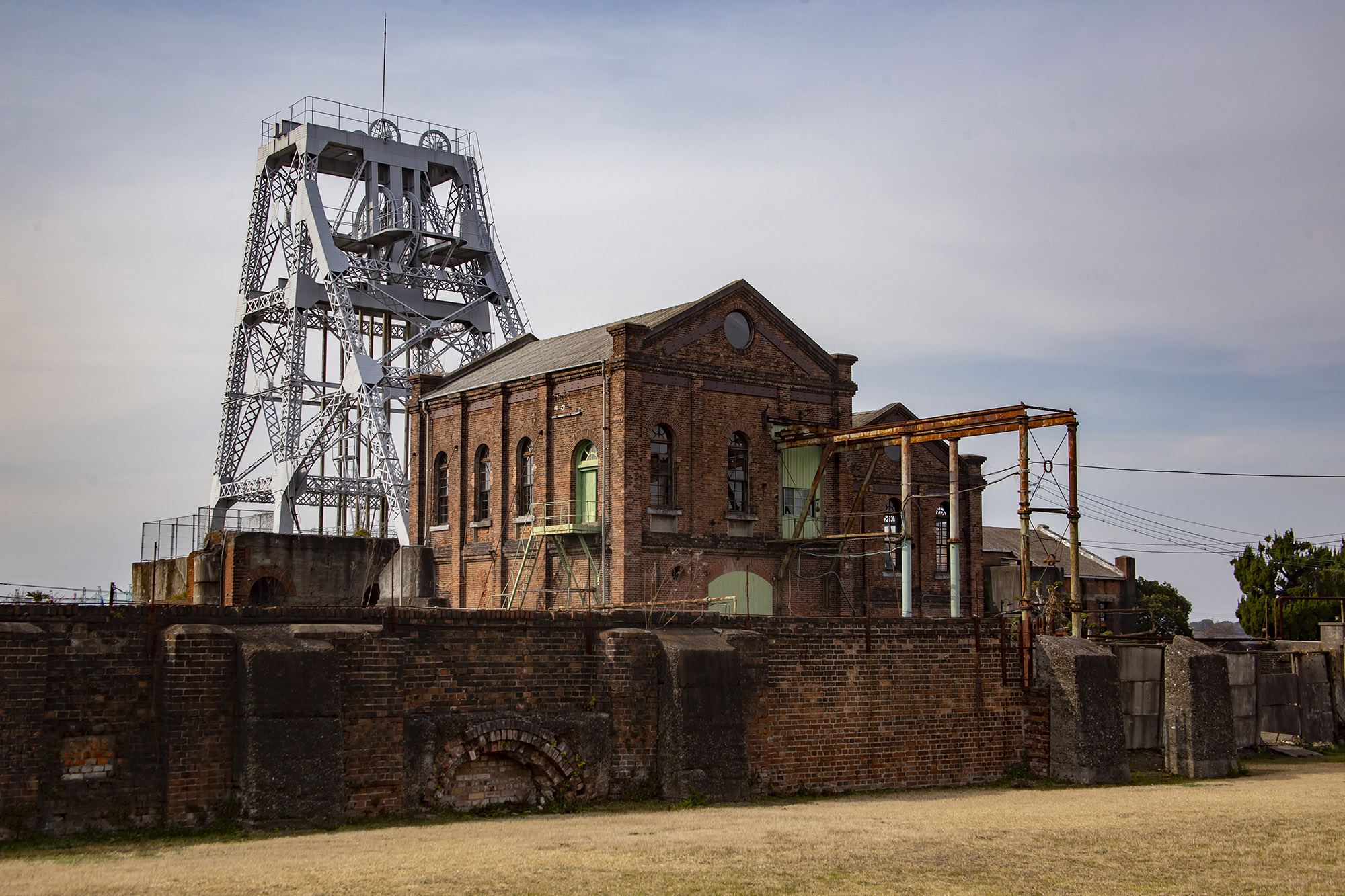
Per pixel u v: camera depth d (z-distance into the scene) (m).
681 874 14.73
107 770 16.42
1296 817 20.34
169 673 16.55
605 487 35.16
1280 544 55.25
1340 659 33.84
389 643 18.48
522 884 13.89
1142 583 73.06
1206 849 17.55
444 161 63.19
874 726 24.38
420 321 60.16
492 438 40.06
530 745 19.75
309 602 29.55
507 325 61.41
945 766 25.17
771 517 37.56
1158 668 29.25
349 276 58.62
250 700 16.61
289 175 64.25
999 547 61.50
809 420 38.69
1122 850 17.36
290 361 60.97
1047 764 25.94
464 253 62.44
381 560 30.83
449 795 19.00
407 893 13.20
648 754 20.78
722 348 37.00
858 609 39.28
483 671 19.81
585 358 36.84
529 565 37.66
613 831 17.58
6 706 15.52
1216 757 27.08
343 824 17.14
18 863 14.29
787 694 23.41
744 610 36.59
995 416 32.16
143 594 34.88
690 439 35.97
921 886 14.72
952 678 25.53
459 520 41.19
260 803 16.50
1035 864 16.19
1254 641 34.81
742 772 21.03
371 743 18.16
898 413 42.38
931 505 42.41
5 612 15.90
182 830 16.36
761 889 14.21
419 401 43.88
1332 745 33.09
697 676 20.80
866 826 18.56
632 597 34.22
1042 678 26.28
